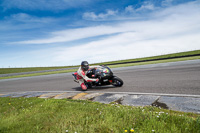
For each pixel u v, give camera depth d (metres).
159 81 6.86
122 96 4.88
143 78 8.19
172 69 10.48
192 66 10.74
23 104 4.83
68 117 3.12
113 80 6.64
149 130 2.30
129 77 9.21
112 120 2.75
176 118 2.62
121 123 2.61
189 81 6.11
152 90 5.34
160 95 4.55
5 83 15.54
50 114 3.47
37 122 2.98
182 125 2.35
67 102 4.54
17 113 3.83
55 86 9.23
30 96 6.72
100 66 6.73
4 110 4.40
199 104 3.44
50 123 2.92
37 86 10.14
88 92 6.21
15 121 3.15
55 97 5.94
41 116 3.36
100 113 3.14
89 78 6.34
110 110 3.35
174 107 3.43
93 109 3.54
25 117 3.41
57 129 2.58
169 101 3.89
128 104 3.99
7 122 3.13
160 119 2.66
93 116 3.06
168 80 6.84
